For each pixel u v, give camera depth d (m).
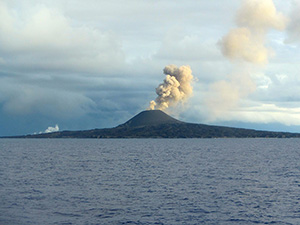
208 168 85.06
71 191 51.34
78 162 104.38
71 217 36.59
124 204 42.69
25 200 44.44
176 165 93.69
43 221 35.00
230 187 55.50
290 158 119.12
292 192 50.94
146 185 57.47
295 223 34.91
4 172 75.00
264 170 80.25
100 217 36.72
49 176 68.69
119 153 156.00
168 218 36.47
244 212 39.03
